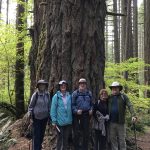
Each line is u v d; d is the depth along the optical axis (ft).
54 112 15.87
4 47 30.35
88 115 16.07
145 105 29.68
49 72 19.03
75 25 18.13
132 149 20.21
